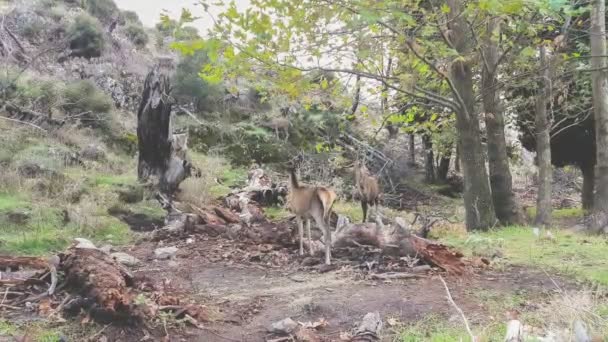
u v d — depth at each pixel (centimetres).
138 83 2153
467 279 717
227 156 1886
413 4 905
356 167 1224
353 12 770
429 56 1074
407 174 2242
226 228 1038
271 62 815
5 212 973
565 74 1254
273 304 639
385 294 652
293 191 859
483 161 1198
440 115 1549
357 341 516
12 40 2050
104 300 544
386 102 1398
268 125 2091
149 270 790
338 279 734
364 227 854
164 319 550
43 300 577
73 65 2061
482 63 1241
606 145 1184
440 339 499
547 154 1290
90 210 1070
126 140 1733
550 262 805
